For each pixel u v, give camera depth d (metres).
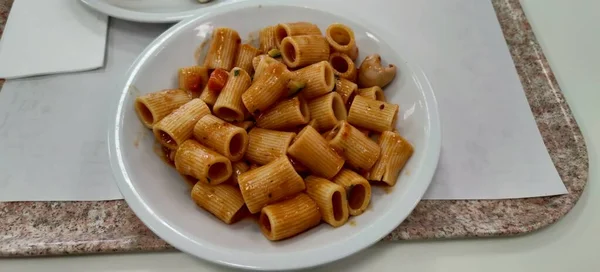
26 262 0.29
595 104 0.39
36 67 0.37
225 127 0.30
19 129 0.34
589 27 0.44
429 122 0.32
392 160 0.31
